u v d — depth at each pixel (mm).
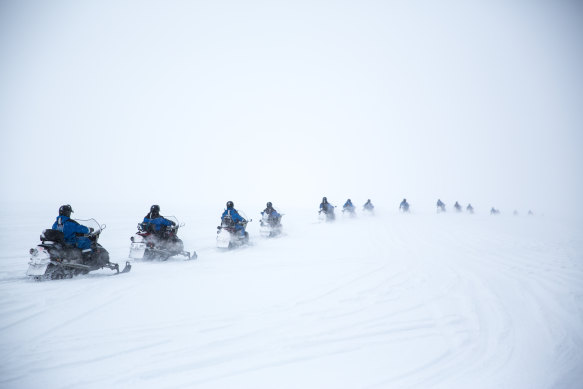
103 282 6059
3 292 5242
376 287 6180
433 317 4688
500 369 3256
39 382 2758
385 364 3287
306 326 4227
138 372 2973
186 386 2771
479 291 6023
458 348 3719
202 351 3443
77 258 6305
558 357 3539
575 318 4723
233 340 3742
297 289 5922
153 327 4051
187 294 5465
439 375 3104
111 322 4168
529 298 5637
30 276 6262
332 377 2996
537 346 3807
